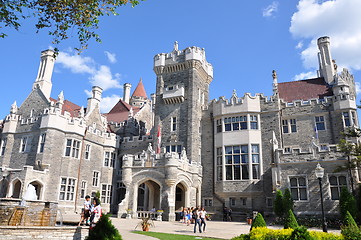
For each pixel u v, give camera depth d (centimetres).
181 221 2773
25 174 2941
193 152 3497
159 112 3853
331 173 2573
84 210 1554
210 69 4222
